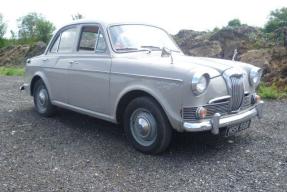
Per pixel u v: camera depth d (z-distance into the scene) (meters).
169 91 4.61
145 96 4.95
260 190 3.98
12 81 13.30
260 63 11.45
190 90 4.47
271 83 10.50
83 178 4.25
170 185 4.10
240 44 14.42
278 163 4.72
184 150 5.18
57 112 6.93
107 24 5.69
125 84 5.09
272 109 7.96
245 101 5.19
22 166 4.59
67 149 5.23
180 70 4.57
